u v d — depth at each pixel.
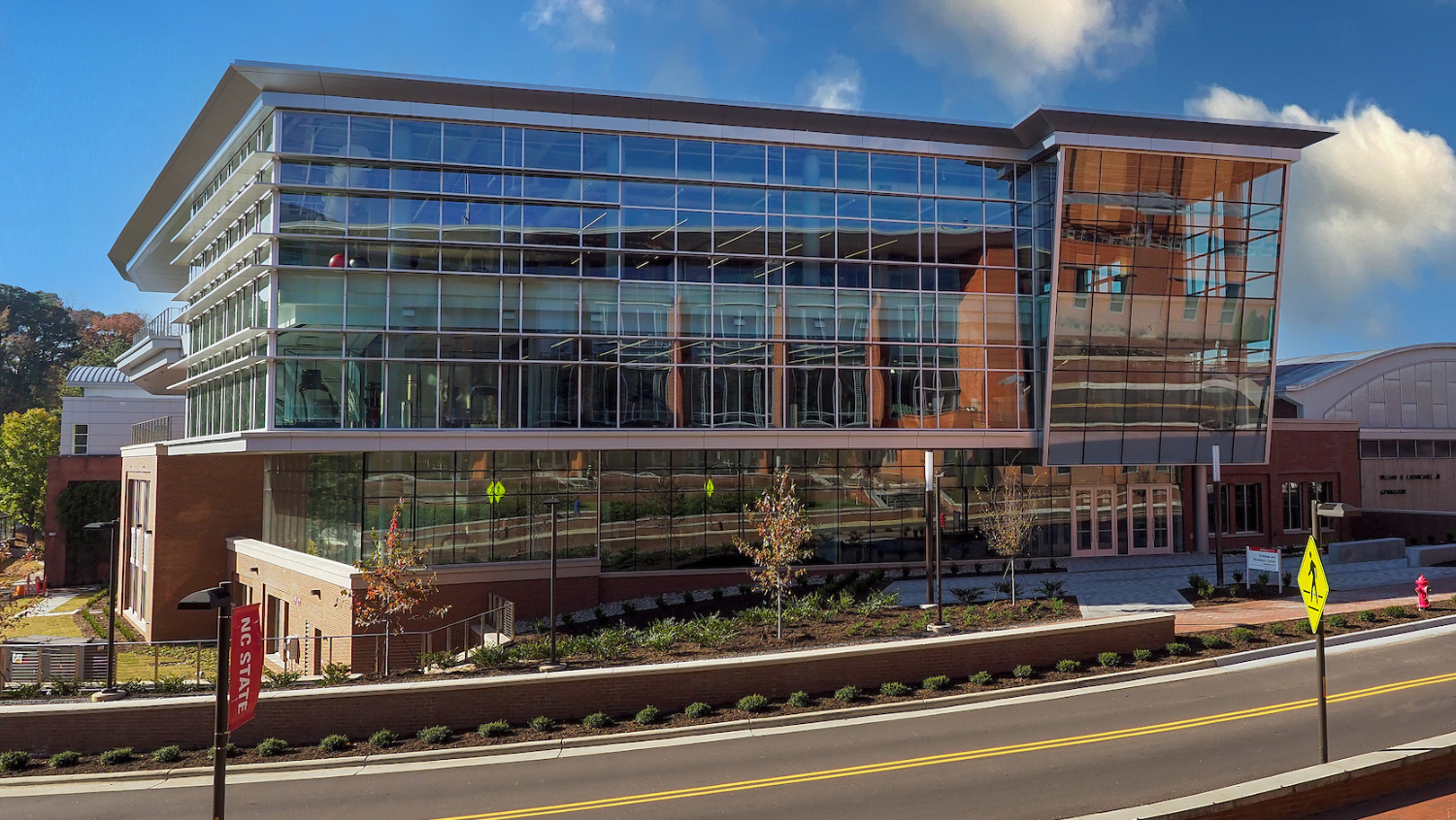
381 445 29.72
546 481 32.34
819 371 34.44
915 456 37.16
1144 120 34.34
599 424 32.06
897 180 35.47
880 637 23.91
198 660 23.55
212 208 36.31
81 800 15.46
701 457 34.84
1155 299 36.62
